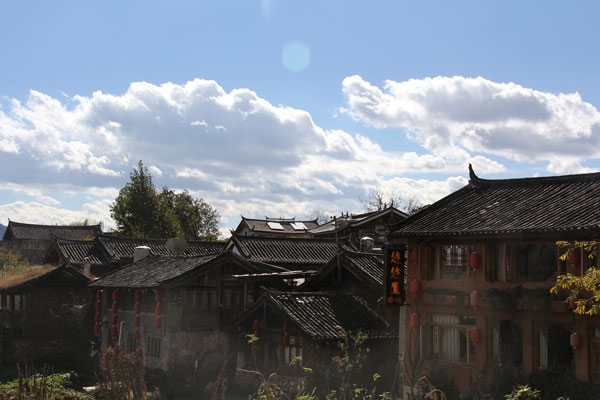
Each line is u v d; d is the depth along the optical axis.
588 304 15.76
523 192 19.95
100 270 41.19
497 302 17.62
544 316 16.73
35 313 31.47
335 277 25.91
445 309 19.08
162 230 55.97
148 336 26.39
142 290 26.45
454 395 18.38
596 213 16.31
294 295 23.16
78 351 31.31
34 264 56.38
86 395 20.73
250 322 24.00
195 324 25.77
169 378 24.52
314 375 20.91
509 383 17.16
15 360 30.56
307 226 64.50
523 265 17.58
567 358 16.59
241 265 27.23
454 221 19.30
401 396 19.80
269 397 16.06
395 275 19.91
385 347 22.31
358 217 48.12
